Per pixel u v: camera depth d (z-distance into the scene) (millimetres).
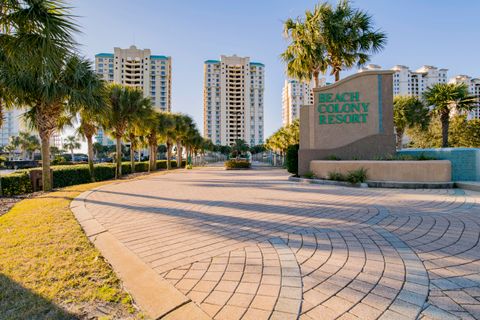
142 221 4887
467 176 9219
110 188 10391
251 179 13773
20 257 3080
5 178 9477
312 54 13984
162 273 2697
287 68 16172
